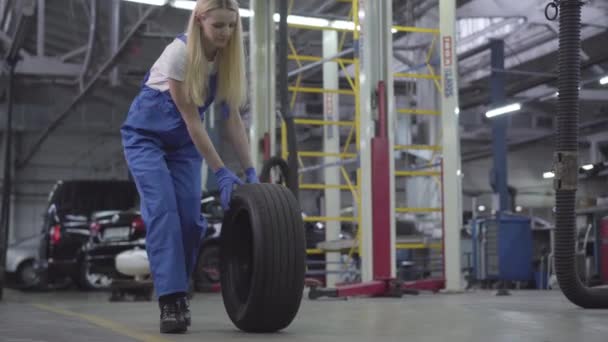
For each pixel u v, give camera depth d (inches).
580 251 364.8
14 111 850.8
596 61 581.0
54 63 622.5
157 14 446.3
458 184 305.4
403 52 515.8
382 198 282.4
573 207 160.4
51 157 893.2
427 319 142.3
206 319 143.9
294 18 399.5
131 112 111.4
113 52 490.9
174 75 104.4
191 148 114.3
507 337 104.5
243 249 114.3
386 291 263.3
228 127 114.9
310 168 392.5
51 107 868.0
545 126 970.7
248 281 111.8
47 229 415.2
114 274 383.2
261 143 342.3
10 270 473.1
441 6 311.7
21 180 882.8
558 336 106.3
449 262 304.0
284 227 104.7
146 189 107.6
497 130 593.0
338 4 439.8
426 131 430.0
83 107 894.4
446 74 310.0
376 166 282.8
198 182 115.1
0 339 98.8
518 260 388.8
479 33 605.6
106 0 476.4
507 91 678.5
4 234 425.7
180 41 105.7
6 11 486.3
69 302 249.0
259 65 344.5
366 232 284.5
